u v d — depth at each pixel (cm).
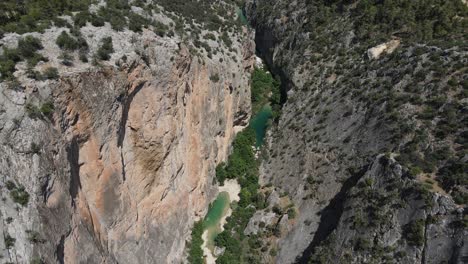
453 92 5544
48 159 3784
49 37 4559
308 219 6128
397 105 5934
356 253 5066
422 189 4741
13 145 3612
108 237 4819
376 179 5334
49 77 3997
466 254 4222
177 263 5947
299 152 6981
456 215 4428
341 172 6147
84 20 5088
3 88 3744
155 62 5338
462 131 5112
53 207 3781
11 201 3481
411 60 6331
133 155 5231
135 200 5306
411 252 4631
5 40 4306
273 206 6606
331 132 6725
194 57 6212
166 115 5569
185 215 6288
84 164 4450
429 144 5244
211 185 6962
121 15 5694
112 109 4659
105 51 4741
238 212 6738
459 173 4725
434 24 6925
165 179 5762
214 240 6512
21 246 3416
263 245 6259
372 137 5988
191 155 6319
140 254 5266
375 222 5041
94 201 4641
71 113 4159
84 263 4122
